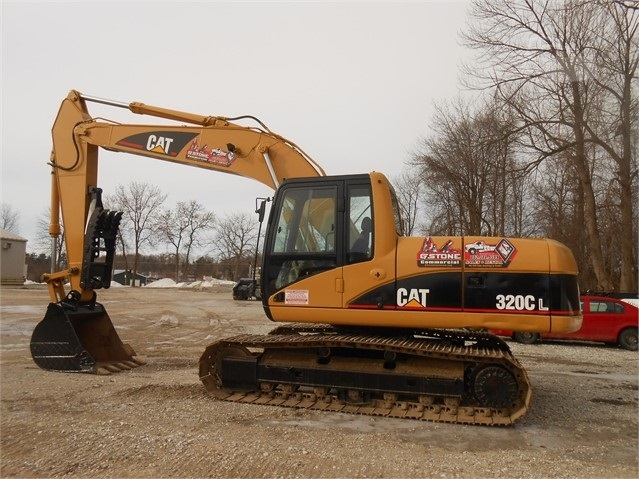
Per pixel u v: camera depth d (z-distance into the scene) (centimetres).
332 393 650
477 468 443
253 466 434
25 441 490
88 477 410
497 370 595
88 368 825
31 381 758
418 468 439
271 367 669
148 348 1168
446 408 604
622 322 1330
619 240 2595
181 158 827
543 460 467
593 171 2542
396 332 668
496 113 2352
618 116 2122
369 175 654
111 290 4291
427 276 616
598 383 841
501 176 2703
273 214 683
